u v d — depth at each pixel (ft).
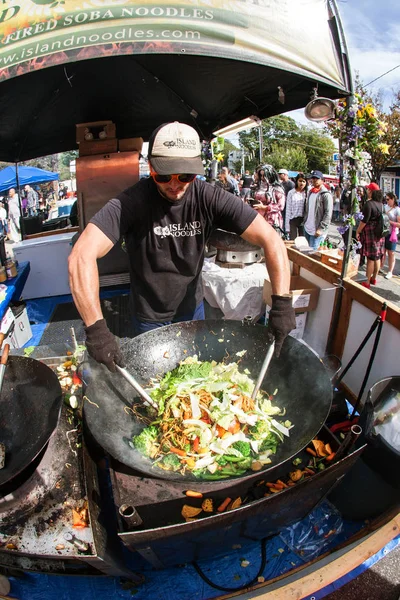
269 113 13.46
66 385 6.25
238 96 12.44
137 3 5.69
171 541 3.89
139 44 5.71
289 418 5.12
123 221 5.72
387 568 6.57
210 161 16.56
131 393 5.60
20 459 4.53
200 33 5.85
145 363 6.03
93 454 5.29
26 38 5.77
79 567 4.40
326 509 5.66
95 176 12.01
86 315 4.57
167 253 6.36
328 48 6.89
